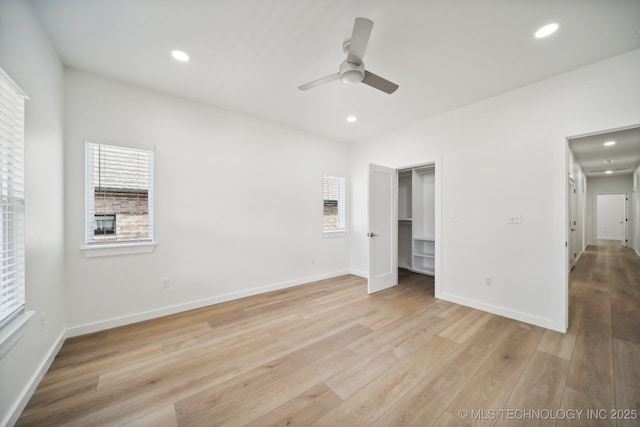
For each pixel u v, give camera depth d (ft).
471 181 10.16
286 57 7.29
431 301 10.93
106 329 8.23
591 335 7.78
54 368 6.18
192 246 10.00
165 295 9.39
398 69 7.79
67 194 7.65
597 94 7.42
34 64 5.58
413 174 16.11
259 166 11.90
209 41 6.63
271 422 4.65
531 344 7.30
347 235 15.88
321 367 6.31
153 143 9.12
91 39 6.51
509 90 9.10
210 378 5.88
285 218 12.89
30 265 5.38
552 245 8.27
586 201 28.17
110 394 5.34
